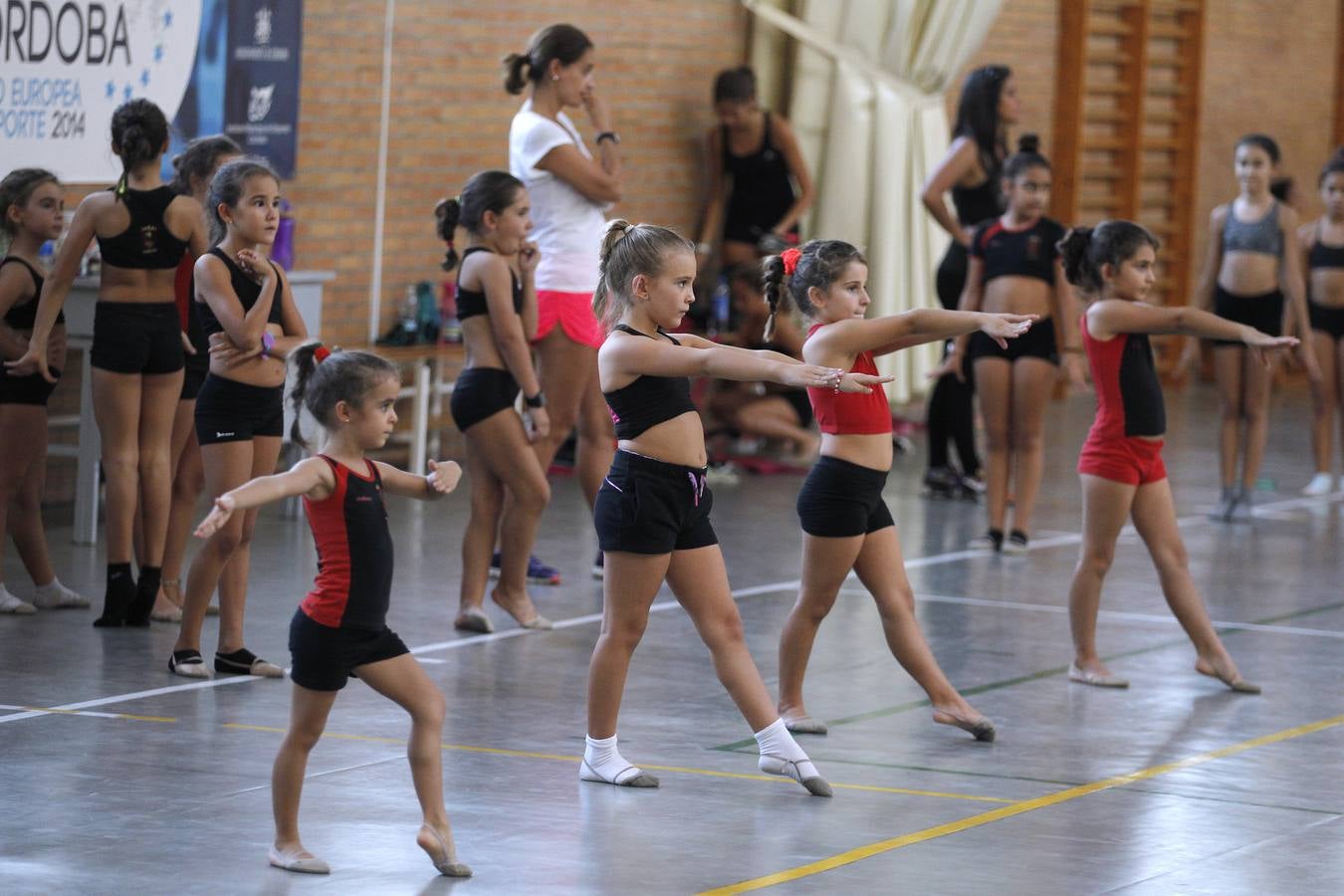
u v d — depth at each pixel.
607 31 19.47
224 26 15.43
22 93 13.53
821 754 8.63
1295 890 6.71
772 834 7.27
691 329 19.20
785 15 20.95
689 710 9.45
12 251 11.23
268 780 7.90
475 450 11.23
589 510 16.03
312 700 6.66
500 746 8.62
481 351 11.16
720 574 8.00
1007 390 14.58
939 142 21.50
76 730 8.66
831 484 8.75
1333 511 17.16
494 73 18.56
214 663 9.98
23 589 11.86
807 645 9.03
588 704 8.03
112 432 10.85
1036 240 14.34
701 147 20.80
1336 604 12.88
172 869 6.64
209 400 9.80
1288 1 29.31
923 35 21.12
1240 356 16.38
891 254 21.02
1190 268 27.55
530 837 7.16
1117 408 10.09
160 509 10.96
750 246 20.00
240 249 9.83
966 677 10.39
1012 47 24.20
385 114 17.45
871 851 7.07
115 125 10.79
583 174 12.12
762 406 18.64
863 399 8.77
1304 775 8.43
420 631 11.20
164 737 8.58
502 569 11.48
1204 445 21.23
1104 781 8.25
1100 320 9.99
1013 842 7.23
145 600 10.98
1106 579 13.64
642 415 7.77
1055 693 10.05
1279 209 16.30
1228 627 11.99
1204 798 7.97
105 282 10.78
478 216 11.16
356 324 17.42
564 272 12.20
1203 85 27.33
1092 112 25.55
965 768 8.43
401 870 6.71
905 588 9.05
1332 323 17.58
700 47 20.64
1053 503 17.28
